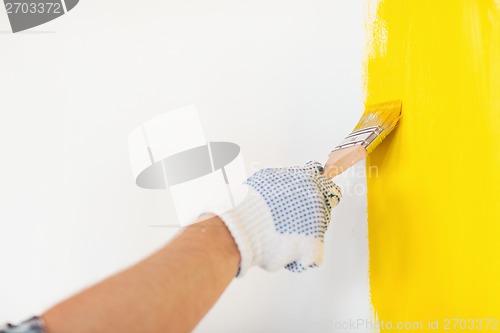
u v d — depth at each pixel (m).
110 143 1.24
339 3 1.10
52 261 1.26
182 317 0.52
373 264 1.08
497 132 0.73
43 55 1.25
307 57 1.14
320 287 1.13
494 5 0.73
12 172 1.26
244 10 1.18
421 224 0.91
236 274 0.66
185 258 0.57
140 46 1.22
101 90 1.24
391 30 0.98
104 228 1.24
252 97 1.18
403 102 0.95
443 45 0.83
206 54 1.20
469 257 0.79
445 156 0.84
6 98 1.26
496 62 0.73
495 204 0.74
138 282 0.51
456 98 0.80
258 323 1.17
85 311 0.46
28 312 1.26
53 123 1.25
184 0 1.21
